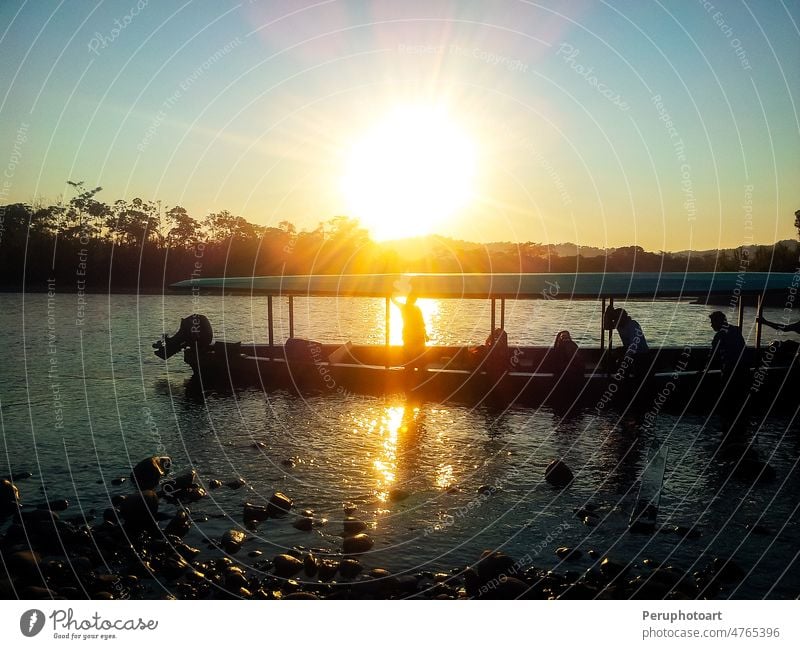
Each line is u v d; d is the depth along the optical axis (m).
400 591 6.78
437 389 15.55
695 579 7.03
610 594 6.74
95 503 8.97
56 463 10.65
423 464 10.67
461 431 12.60
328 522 8.49
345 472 10.30
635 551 7.68
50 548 7.55
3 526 8.16
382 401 15.25
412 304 16.22
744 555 7.56
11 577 6.88
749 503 9.00
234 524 8.39
